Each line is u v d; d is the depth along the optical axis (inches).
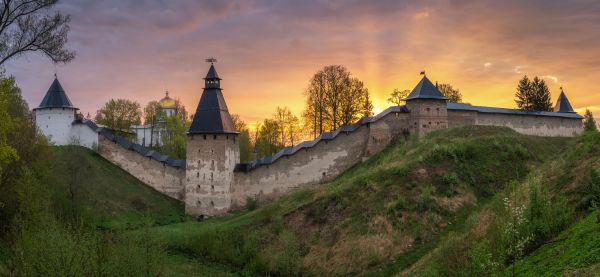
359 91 3006.9
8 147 1141.1
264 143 3585.1
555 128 2888.8
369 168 2148.1
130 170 2682.1
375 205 1600.6
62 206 1685.5
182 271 1441.9
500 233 724.7
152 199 2474.2
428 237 1406.3
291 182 2359.7
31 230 994.1
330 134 2400.3
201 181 2377.0
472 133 2052.2
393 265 1321.4
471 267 718.5
